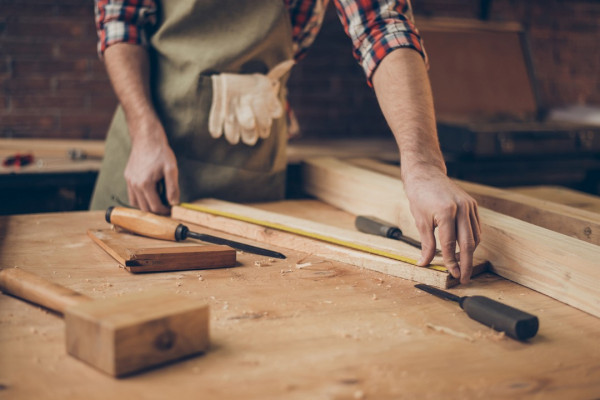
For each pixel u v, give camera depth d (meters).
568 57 3.49
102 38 1.50
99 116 2.87
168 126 1.49
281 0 1.47
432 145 1.12
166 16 1.48
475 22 2.91
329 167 1.64
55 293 0.81
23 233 1.23
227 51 1.45
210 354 0.72
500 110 2.93
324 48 3.07
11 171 2.01
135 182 1.35
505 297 0.96
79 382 0.64
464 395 0.65
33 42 2.75
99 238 1.17
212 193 1.52
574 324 0.86
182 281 0.98
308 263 1.10
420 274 1.01
